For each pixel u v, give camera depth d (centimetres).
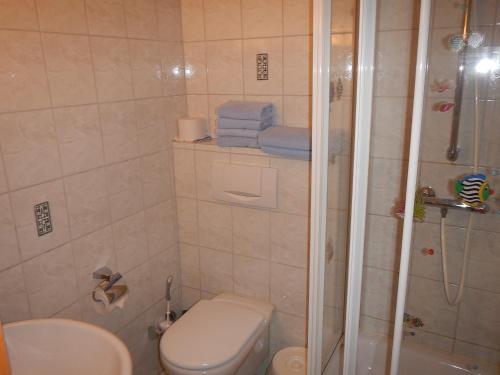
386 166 172
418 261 176
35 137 140
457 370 174
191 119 200
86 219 163
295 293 196
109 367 110
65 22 146
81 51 153
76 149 155
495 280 165
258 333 181
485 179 155
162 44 191
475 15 143
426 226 170
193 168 204
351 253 138
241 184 192
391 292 186
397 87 162
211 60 199
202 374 158
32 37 135
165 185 205
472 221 162
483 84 148
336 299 146
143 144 187
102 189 169
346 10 116
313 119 111
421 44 106
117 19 166
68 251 157
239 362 167
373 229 182
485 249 163
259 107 181
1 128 130
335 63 113
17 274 140
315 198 116
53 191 149
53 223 150
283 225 190
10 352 114
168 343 167
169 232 212
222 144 192
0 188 131
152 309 206
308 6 170
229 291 214
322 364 141
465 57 148
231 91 198
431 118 158
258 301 205
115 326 184
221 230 207
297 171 179
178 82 204
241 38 189
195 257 219
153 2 183
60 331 119
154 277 205
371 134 167
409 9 153
